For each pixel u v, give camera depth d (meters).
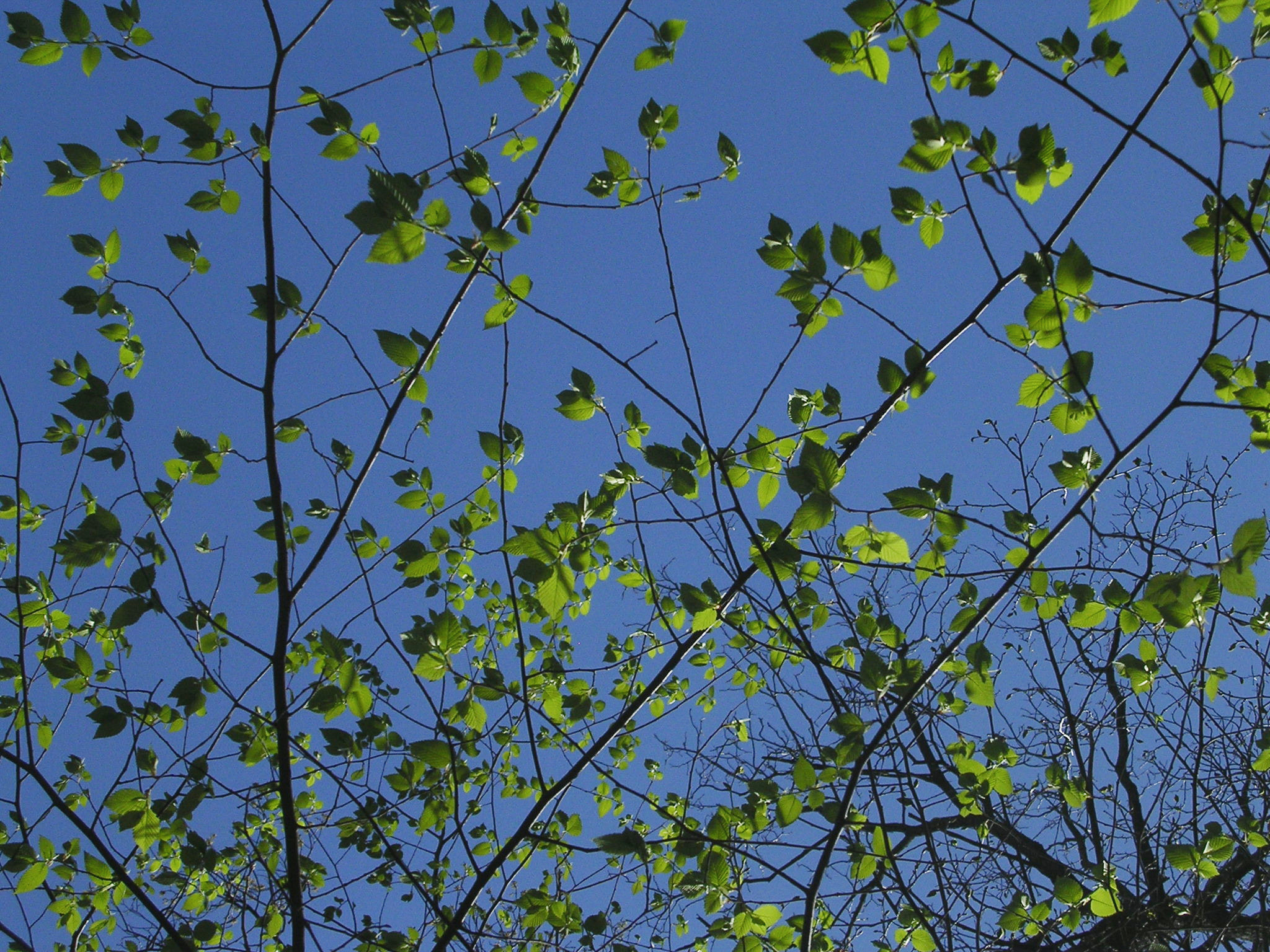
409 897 4.51
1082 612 3.76
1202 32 2.63
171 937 3.30
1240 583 2.17
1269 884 3.90
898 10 2.62
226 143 3.15
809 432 3.43
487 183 2.88
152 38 3.01
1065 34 2.77
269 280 3.09
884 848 3.27
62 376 3.32
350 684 3.41
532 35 2.99
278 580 3.28
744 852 3.07
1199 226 3.07
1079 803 4.21
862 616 3.79
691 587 3.33
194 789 3.57
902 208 2.85
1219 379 3.18
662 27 3.01
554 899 4.14
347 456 3.80
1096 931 4.02
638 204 3.21
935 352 3.03
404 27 2.89
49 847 3.64
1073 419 3.15
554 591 3.16
